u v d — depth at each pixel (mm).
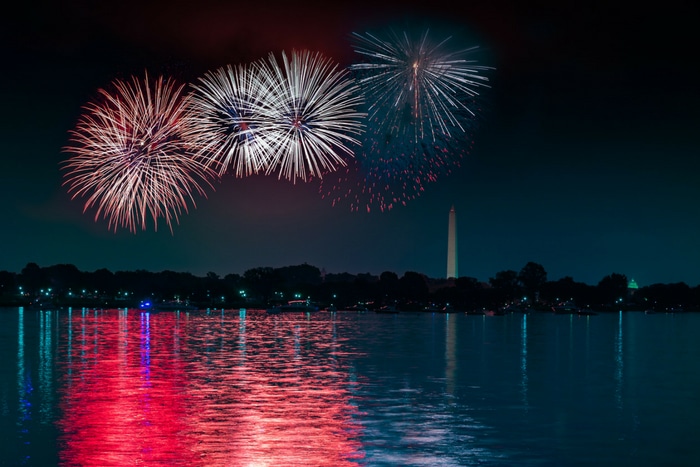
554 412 60688
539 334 190750
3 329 193250
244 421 54750
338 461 43844
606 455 46656
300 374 86812
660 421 57156
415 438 49969
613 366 100375
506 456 45906
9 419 55406
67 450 45844
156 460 43594
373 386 75625
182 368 93125
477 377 84750
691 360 111062
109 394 68625
